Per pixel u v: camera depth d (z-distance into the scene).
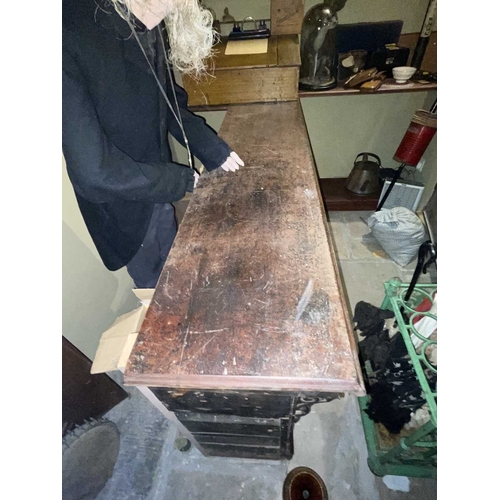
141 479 1.17
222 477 1.15
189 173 0.86
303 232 0.78
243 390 0.57
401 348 1.22
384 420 1.12
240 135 1.26
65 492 1.01
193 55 0.78
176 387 0.55
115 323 1.10
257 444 0.99
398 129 2.15
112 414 1.33
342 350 0.54
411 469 1.07
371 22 1.73
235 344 0.56
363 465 1.14
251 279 0.67
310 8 1.69
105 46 0.67
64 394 1.10
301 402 0.63
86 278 1.23
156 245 1.13
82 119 0.63
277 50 1.54
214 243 0.76
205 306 0.62
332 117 2.13
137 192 0.74
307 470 1.01
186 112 1.05
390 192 2.02
